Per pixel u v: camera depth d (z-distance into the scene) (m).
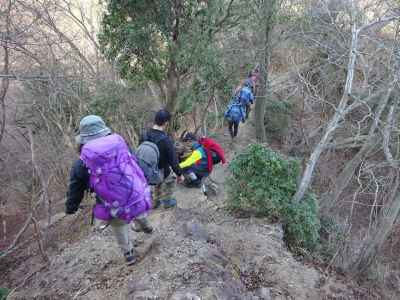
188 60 7.14
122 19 7.03
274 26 8.63
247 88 9.94
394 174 8.09
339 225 8.32
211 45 7.33
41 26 8.97
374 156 9.76
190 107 7.75
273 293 5.09
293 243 6.68
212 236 5.96
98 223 6.46
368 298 6.30
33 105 8.63
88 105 7.71
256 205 6.66
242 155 6.92
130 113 8.05
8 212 9.25
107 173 3.41
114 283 4.50
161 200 6.25
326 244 7.52
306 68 10.99
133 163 3.64
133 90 7.95
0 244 7.79
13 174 9.24
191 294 4.05
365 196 10.77
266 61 9.56
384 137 7.21
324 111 10.42
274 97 12.20
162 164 4.82
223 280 4.62
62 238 7.03
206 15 7.11
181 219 6.15
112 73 7.55
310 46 9.55
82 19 9.79
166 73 7.78
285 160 7.07
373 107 9.49
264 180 6.70
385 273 7.90
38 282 5.20
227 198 7.10
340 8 9.13
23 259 6.63
